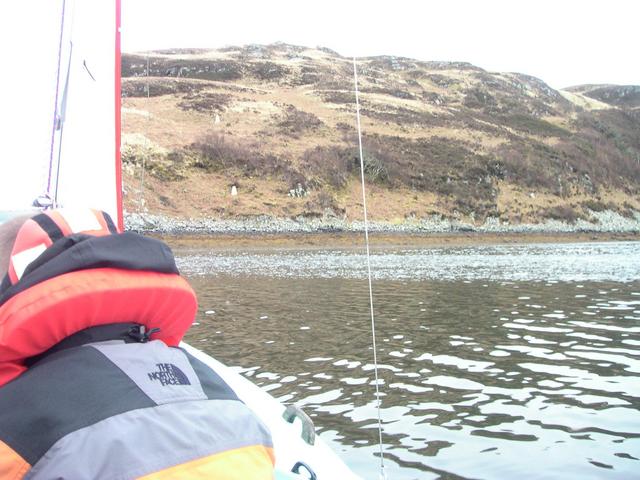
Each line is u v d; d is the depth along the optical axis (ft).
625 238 195.00
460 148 221.25
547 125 306.55
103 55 12.64
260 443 4.24
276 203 152.66
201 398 4.21
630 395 21.71
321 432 17.53
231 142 175.01
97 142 12.73
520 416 19.20
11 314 3.93
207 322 36.55
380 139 211.61
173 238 123.24
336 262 90.74
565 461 15.44
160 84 229.66
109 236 4.25
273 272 72.84
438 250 128.26
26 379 4.04
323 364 25.96
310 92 268.82
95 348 4.16
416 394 21.61
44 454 3.69
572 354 28.63
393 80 337.31
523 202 199.41
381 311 41.55
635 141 339.16
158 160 154.10
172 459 3.75
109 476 3.57
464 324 36.76
